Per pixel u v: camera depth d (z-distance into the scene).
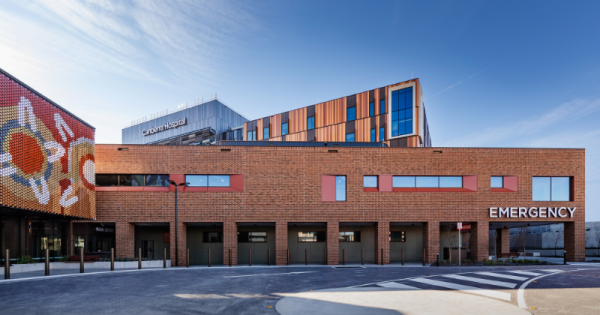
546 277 14.46
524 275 15.20
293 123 54.94
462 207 23.23
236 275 16.08
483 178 23.55
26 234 19.83
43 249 20.88
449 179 23.73
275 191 23.11
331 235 22.89
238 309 8.73
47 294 10.95
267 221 22.84
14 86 15.61
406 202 23.23
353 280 14.06
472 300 9.52
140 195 22.75
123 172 22.98
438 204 23.27
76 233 23.50
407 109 43.94
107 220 22.55
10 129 15.31
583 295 10.36
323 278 14.79
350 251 26.23
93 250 25.55
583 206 23.38
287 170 23.30
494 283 12.80
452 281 13.42
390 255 26.53
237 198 22.95
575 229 23.17
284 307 8.77
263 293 11.02
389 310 8.36
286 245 22.75
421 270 18.08
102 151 23.03
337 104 50.78
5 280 14.18
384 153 23.61
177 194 22.83
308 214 22.98
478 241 23.03
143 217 22.61
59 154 18.88
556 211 23.28
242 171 23.22
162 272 17.61
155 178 23.28
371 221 23.06
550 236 41.47
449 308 8.55
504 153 23.78
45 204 17.56
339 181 23.47
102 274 16.67
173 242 22.52
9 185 15.17
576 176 23.66
